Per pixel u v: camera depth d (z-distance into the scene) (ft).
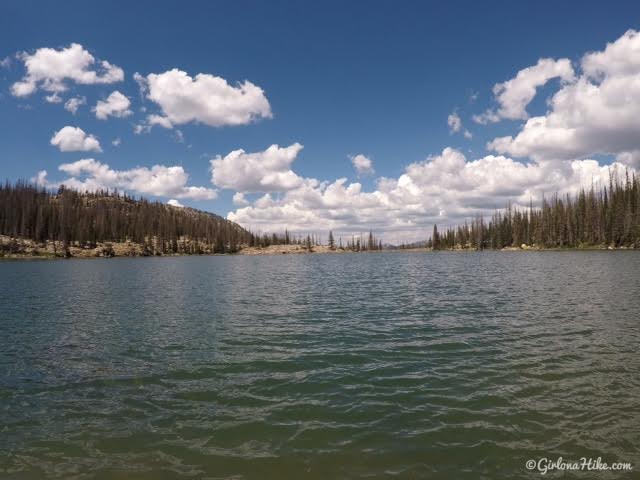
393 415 38.24
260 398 43.11
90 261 466.70
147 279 200.54
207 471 29.53
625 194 466.29
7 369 54.24
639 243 422.82
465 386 45.27
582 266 216.54
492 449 31.96
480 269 227.81
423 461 30.40
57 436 35.37
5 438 35.09
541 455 31.09
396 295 123.13
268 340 68.33
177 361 57.06
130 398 43.80
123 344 67.00
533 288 128.88
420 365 53.11
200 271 268.21
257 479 28.40
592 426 35.42
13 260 488.85
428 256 524.93
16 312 99.91
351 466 29.86
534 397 41.81
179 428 36.47
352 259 490.08
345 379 48.44
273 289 147.84
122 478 28.86
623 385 44.68
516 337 66.33
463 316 85.40
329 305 105.60
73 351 63.00
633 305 92.79
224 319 88.02
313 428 35.91
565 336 66.13
